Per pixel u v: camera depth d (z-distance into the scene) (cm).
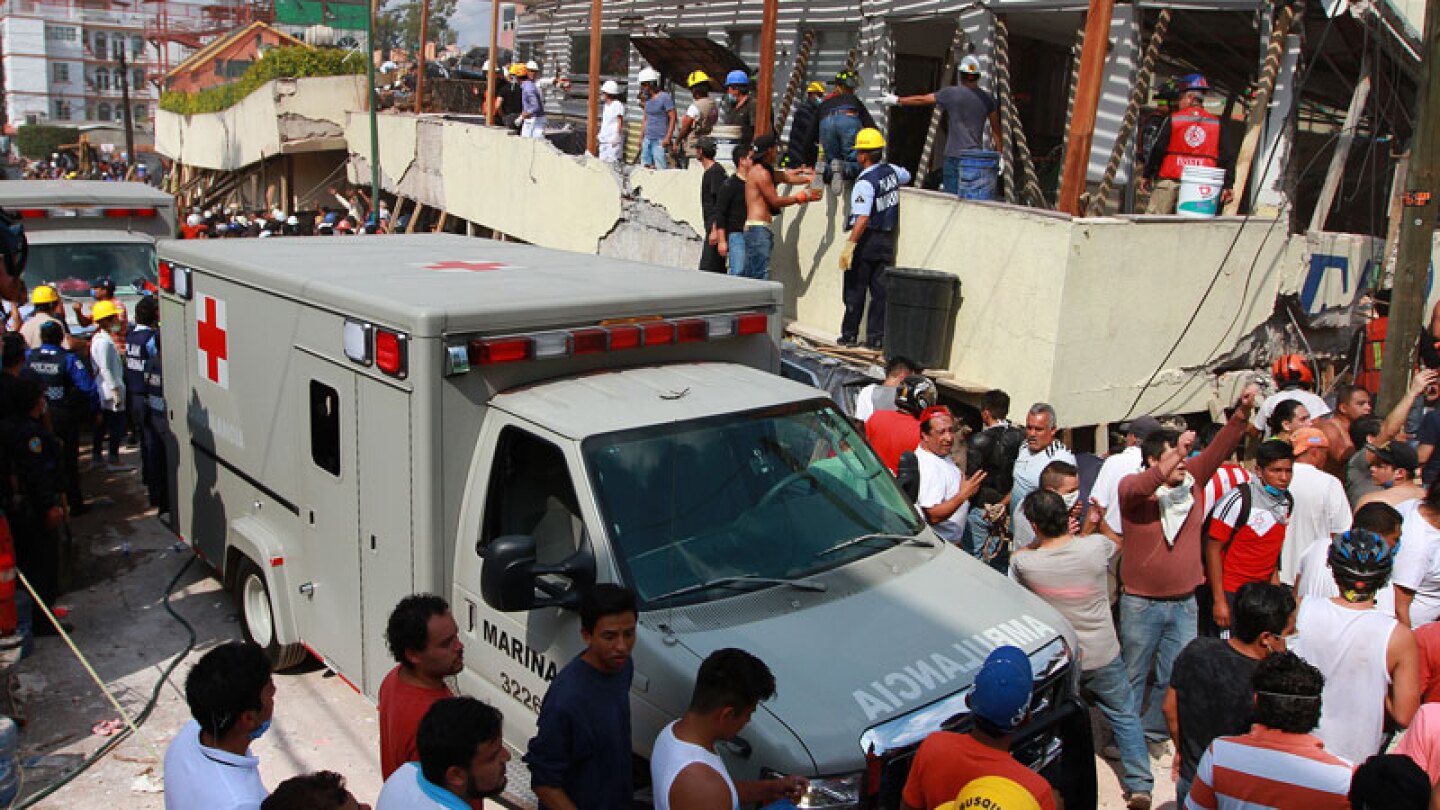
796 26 1407
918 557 498
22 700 600
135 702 613
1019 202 1211
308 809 279
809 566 469
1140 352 841
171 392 748
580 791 364
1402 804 302
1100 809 537
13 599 629
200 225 1825
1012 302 829
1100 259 799
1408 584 529
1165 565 559
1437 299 1031
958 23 1170
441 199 1764
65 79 7325
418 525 487
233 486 669
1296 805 356
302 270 599
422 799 314
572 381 512
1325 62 1037
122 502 966
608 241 1321
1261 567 594
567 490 457
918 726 391
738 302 573
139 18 7425
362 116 2056
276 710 602
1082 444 883
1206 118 922
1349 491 697
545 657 447
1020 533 629
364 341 504
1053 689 445
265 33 3294
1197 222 841
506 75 1809
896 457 679
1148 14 1032
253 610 654
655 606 428
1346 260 938
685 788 335
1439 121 739
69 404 903
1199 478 559
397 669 388
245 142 2377
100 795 523
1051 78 1327
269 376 607
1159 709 586
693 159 1188
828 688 400
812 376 838
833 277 1009
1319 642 450
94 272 1150
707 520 464
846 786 374
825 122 1031
